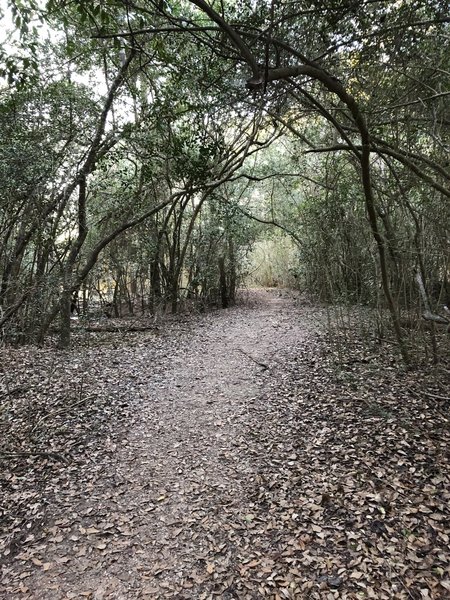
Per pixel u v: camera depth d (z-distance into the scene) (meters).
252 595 3.00
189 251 14.73
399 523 3.46
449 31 4.31
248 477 4.35
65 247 9.13
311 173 12.02
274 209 15.58
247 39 3.47
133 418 5.78
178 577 3.21
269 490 4.11
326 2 3.26
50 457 4.82
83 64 7.99
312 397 5.94
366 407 5.38
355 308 8.75
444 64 4.45
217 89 4.95
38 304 8.55
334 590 2.96
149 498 4.13
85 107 7.79
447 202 5.38
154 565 3.34
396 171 6.05
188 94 6.33
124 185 9.74
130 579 3.22
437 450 4.27
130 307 14.12
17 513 3.95
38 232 7.88
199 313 14.36
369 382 6.06
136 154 8.48
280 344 8.94
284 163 13.48
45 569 3.33
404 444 4.45
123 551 3.49
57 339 10.21
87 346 9.47
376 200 6.65
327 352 7.71
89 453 4.93
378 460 4.29
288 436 5.03
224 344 9.52
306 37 3.76
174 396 6.52
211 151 6.24
